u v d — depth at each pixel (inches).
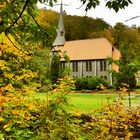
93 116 298.0
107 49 2925.7
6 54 276.2
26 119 239.8
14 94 250.4
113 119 290.5
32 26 135.4
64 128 237.9
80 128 254.5
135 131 343.9
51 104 242.4
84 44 3073.3
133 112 334.3
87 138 257.6
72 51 3061.0
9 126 224.7
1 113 224.7
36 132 233.1
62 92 247.1
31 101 251.3
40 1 128.3
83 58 2967.5
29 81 290.2
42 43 143.9
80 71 2987.2
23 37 146.9
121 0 129.3
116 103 301.3
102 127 273.7
